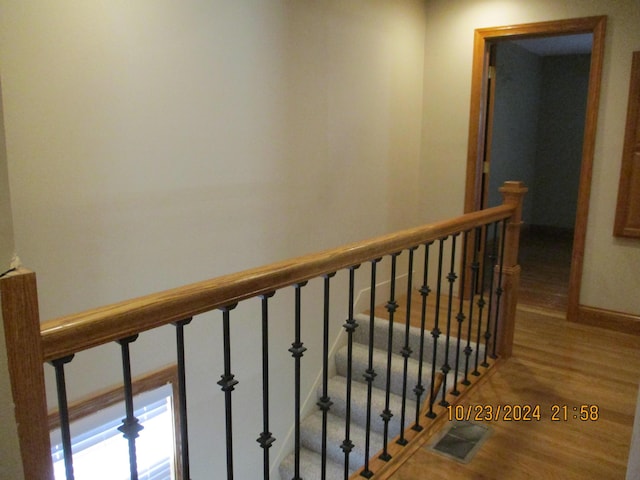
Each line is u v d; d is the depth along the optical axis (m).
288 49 2.95
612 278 3.54
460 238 4.18
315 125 3.21
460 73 3.98
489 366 2.92
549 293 4.38
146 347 2.40
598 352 3.16
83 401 2.16
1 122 0.74
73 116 2.01
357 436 3.24
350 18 3.37
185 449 1.23
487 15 3.79
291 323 3.21
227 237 2.72
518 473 2.02
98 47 2.06
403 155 4.08
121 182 2.21
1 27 1.78
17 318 0.80
